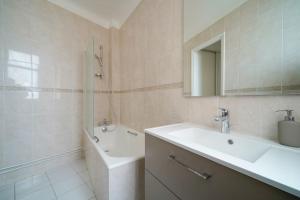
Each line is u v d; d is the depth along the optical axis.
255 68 0.80
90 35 2.28
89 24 2.26
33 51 1.73
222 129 0.90
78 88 2.16
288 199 0.34
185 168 0.65
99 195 1.28
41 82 1.81
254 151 0.71
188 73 1.22
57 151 1.96
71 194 1.41
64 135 2.03
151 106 1.71
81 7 2.11
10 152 1.60
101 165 1.22
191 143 0.67
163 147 0.80
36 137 1.78
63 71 2.00
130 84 2.16
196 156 0.60
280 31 0.70
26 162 1.71
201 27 1.11
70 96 2.08
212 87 1.04
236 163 0.47
